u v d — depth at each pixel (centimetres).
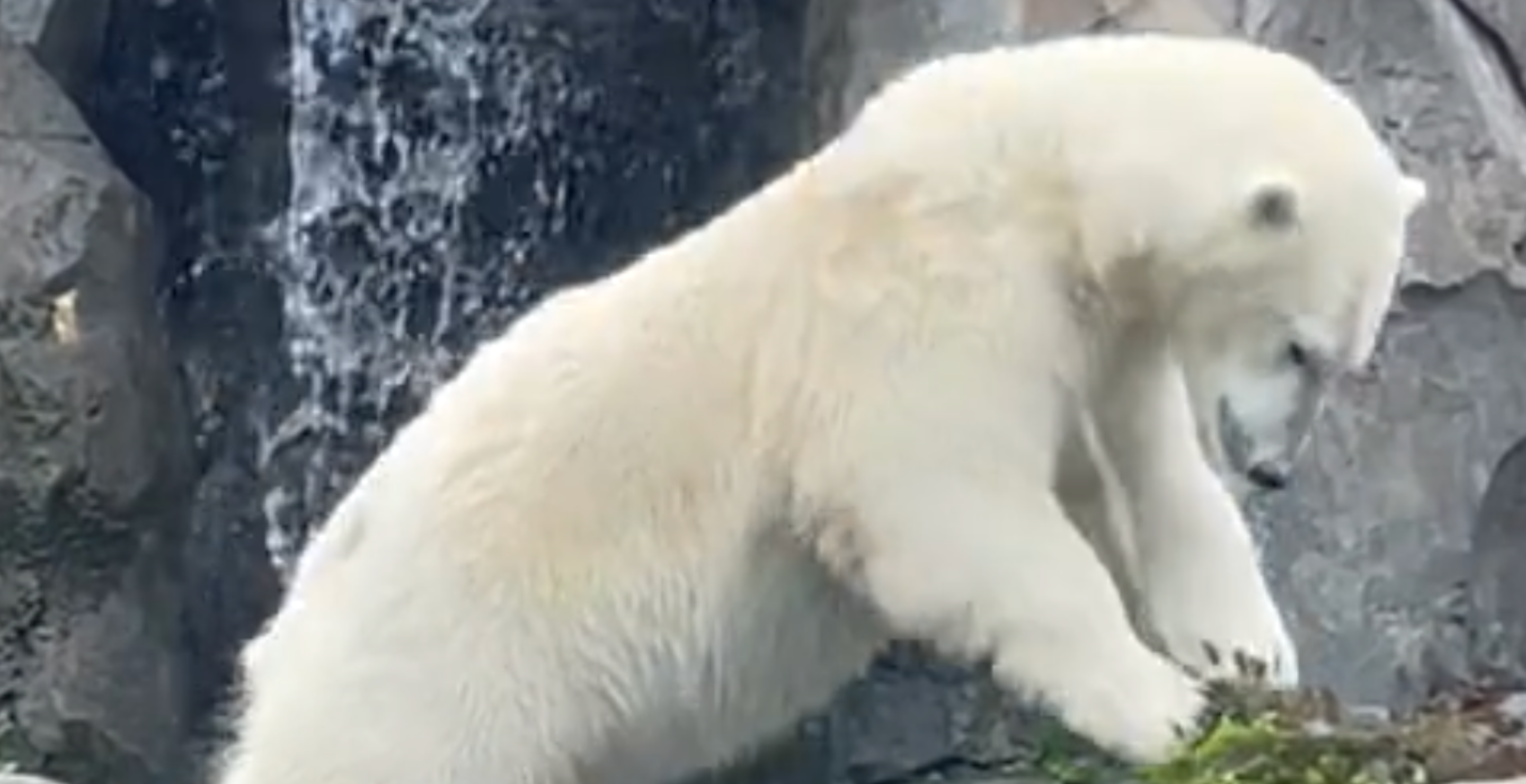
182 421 1762
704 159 1855
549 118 1880
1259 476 858
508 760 852
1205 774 823
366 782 845
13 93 1712
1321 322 841
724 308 852
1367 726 869
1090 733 823
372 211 1909
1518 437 1478
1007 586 820
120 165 1905
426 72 1898
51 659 1641
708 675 866
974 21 1582
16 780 1003
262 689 878
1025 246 840
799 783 1496
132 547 1683
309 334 1912
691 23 1845
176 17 1908
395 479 870
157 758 1688
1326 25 1526
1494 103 1526
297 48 1919
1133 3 1531
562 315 872
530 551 847
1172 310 854
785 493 843
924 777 1012
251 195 1934
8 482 1622
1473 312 1482
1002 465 827
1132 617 891
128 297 1702
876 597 832
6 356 1630
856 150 859
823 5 1733
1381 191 845
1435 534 1476
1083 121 845
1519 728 915
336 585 870
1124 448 877
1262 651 882
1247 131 840
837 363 832
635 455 848
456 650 846
